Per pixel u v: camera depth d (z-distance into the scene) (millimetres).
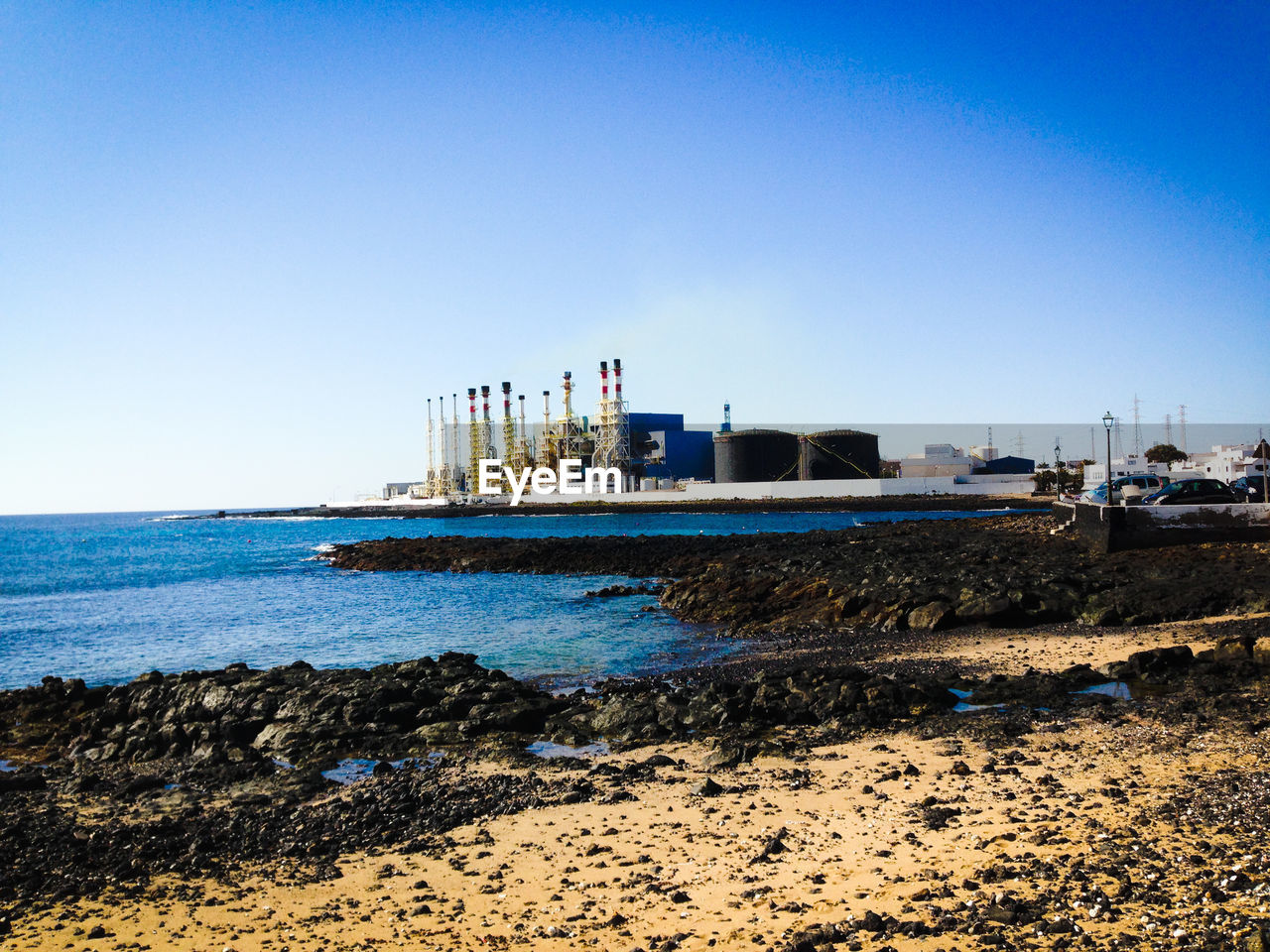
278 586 69250
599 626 40844
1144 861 10414
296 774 18906
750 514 166125
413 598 56500
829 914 9938
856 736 19344
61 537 192125
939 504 153875
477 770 18656
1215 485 46562
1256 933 8000
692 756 18859
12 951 10875
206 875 13352
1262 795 12492
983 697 22062
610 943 9789
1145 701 20188
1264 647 22531
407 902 11648
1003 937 8758
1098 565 37844
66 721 25656
